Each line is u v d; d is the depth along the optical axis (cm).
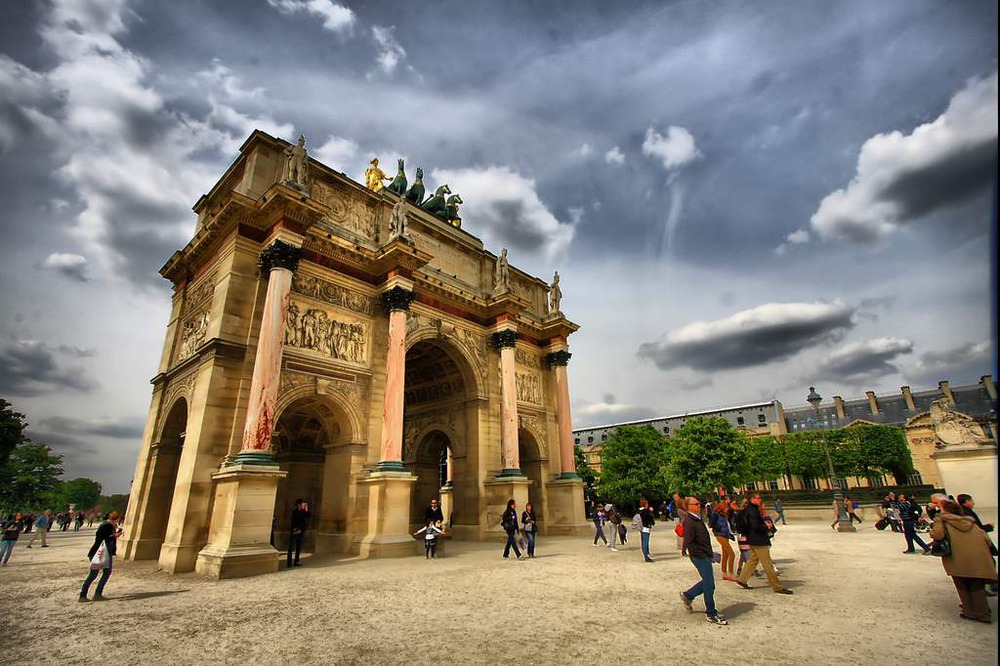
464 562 2280
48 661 951
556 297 4734
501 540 3384
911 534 2302
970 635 1014
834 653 914
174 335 3103
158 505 2730
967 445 2575
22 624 1214
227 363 2438
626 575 1839
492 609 1307
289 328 2708
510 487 3478
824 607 1256
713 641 995
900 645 955
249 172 2922
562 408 4362
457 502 3719
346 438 2830
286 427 3322
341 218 3250
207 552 2044
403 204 3275
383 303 3139
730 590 1495
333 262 3023
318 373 2758
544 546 3077
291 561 2189
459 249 4184
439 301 3703
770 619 1150
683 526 1222
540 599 1424
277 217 2634
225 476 2144
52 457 7112
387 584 1706
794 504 5406
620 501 7656
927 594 1399
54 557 2817
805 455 9738
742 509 1574
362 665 902
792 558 2184
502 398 3819
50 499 7169
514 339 3969
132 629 1161
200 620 1237
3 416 5131
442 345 3719
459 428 3844
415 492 4003
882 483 10412
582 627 1116
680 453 6988
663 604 1330
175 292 3362
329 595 1527
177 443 2855
